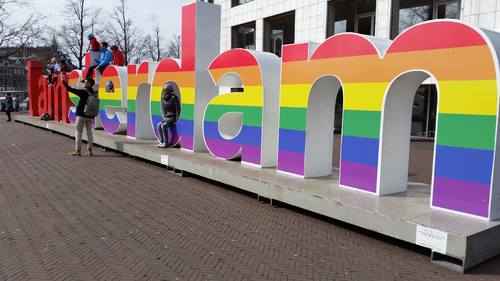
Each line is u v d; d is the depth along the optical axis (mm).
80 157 11828
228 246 5426
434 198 5844
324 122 7930
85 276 4461
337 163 12039
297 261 5008
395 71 6219
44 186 8305
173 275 4539
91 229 5918
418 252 5383
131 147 11594
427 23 5801
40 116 21891
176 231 5938
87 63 16453
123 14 40250
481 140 5355
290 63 7898
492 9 15398
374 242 5699
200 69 10453
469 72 5410
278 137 8156
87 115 11914
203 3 10336
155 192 8109
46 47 42000
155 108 11680
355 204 6000
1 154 12148
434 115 19188
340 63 7020
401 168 6852
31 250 5125
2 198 7371
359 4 21078
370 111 6609
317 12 22344
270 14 25719
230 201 7625
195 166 9086
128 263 4816
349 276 4645
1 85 75000
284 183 7297
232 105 9180
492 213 5344
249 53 8703
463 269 4770
